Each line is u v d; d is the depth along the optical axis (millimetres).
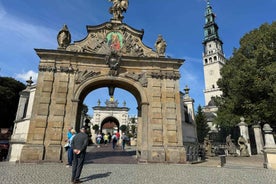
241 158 22156
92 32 18016
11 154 17484
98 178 8859
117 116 50625
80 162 8102
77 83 16281
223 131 50719
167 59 17781
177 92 17391
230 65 35344
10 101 39375
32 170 10703
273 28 30484
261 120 28547
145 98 16781
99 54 16906
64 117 15344
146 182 8203
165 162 15297
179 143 16141
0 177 8508
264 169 12859
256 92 28422
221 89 37781
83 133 8656
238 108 31297
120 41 18219
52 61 16328
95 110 50719
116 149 27922
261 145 27703
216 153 27672
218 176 9945
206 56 96938
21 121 18672
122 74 17094
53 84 15906
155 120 16406
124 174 9961
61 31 17219
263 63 29016
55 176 9141
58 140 14703
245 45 33781
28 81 20969
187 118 22391
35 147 14148
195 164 15570
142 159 15195
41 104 15242
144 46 18516
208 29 101188
